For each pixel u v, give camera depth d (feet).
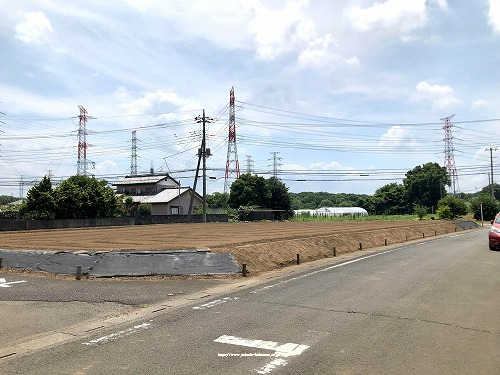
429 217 238.27
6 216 132.36
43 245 61.57
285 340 20.21
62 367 17.13
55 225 124.88
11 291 33.22
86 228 120.06
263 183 241.35
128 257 42.19
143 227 125.59
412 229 122.62
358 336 20.75
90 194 147.33
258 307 27.14
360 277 39.42
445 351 18.62
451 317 24.34
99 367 17.03
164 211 214.48
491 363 17.22
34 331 22.82
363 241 83.56
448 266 46.34
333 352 18.44
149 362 17.47
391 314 25.02
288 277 40.16
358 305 27.43
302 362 17.29
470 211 247.29
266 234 86.63
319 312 25.63
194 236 81.10
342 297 30.04
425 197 334.44
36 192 133.28
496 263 48.88
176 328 22.53
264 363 17.21
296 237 72.18
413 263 49.78
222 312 25.95
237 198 238.68
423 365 16.96
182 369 16.66
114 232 97.66
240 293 32.12
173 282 37.52
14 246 59.72
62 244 63.36
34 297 31.09
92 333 22.04
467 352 18.51
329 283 36.19
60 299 30.42
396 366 16.84
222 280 39.01
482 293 31.24
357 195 483.10
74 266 41.57
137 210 197.36
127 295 31.78
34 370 16.87
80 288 34.47
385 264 49.37
